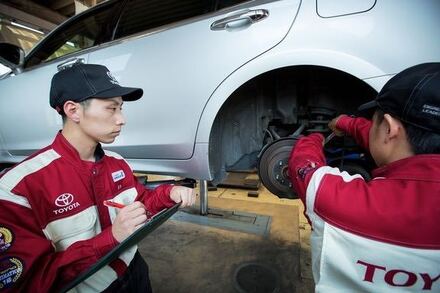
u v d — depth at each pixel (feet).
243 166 4.59
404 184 1.42
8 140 6.43
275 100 4.12
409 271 1.36
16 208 1.70
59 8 15.08
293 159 2.24
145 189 2.87
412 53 2.65
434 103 1.36
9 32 14.07
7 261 1.53
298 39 3.10
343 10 2.90
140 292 2.76
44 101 5.46
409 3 2.67
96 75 1.98
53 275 1.65
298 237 4.81
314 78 3.78
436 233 1.29
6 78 6.16
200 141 3.89
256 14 3.29
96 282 2.24
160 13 4.35
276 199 6.69
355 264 1.49
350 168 4.33
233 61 3.46
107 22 5.02
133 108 4.38
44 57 6.15
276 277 3.76
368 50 2.81
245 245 4.59
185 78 3.83
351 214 1.45
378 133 1.73
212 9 3.81
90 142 2.15
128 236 1.67
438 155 1.43
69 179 2.03
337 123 3.05
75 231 2.03
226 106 4.18
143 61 4.19
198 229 5.20
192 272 3.93
